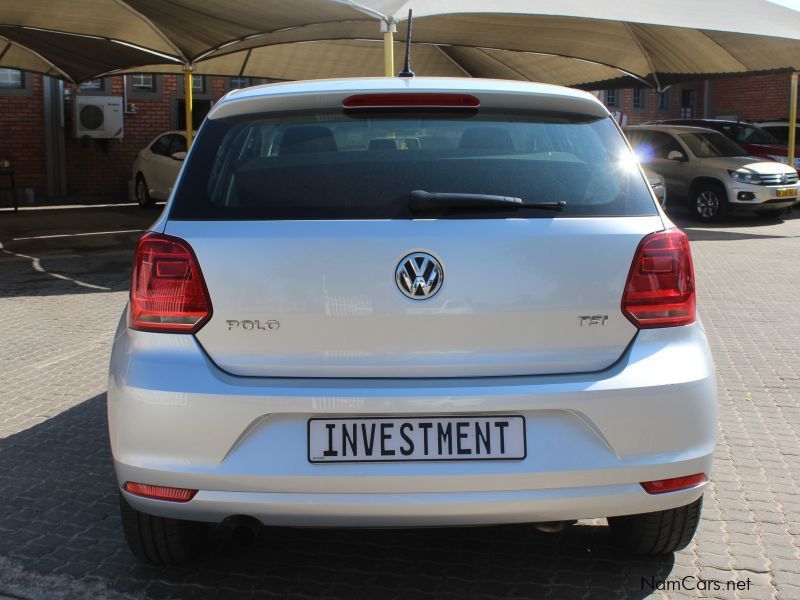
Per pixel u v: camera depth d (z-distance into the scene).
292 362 2.42
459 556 3.09
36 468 3.98
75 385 5.37
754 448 4.24
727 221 15.92
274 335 2.42
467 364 2.43
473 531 3.28
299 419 2.40
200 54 12.17
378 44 14.89
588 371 2.47
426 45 15.08
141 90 19.19
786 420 4.68
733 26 10.72
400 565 3.02
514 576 2.94
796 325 7.12
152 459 2.43
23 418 4.72
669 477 2.48
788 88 25.61
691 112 27.59
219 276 2.44
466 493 2.38
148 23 11.09
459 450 2.39
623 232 2.50
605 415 2.42
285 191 2.52
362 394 2.37
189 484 2.41
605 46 13.24
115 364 2.56
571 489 2.41
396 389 2.38
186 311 2.45
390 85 2.84
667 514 2.83
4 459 4.09
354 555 3.10
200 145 2.69
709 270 10.08
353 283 2.40
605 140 2.75
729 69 14.11
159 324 2.47
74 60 14.36
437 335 2.41
